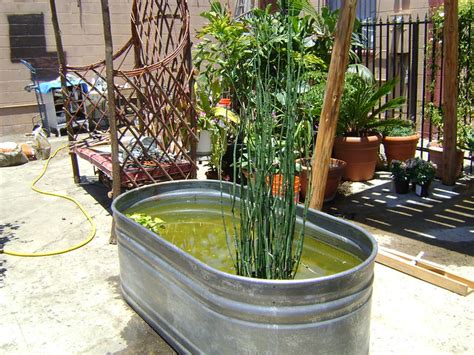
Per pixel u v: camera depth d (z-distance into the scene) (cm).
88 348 247
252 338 194
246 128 227
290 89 219
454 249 347
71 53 829
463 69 506
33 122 827
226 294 196
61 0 805
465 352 235
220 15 542
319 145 348
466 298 282
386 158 543
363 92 492
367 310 207
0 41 781
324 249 267
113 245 375
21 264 345
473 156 525
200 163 546
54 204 476
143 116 477
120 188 400
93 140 564
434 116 527
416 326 256
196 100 503
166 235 314
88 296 298
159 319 250
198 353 222
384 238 370
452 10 441
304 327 189
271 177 219
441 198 452
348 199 457
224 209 335
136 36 532
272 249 223
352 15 320
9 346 250
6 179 570
